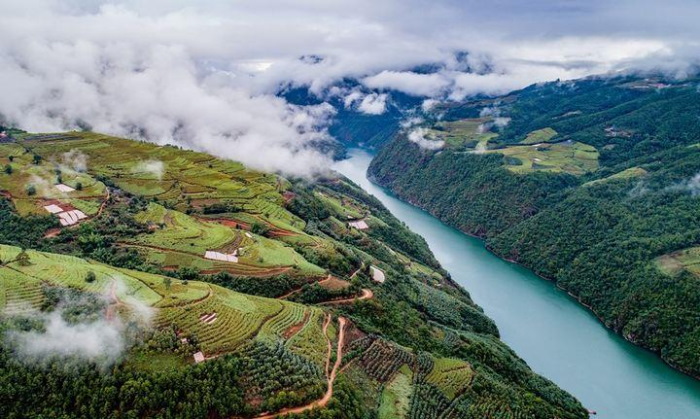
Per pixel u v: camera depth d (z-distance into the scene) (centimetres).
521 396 17250
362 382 15362
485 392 16600
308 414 13038
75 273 16175
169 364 13200
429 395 15788
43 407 11506
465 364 18212
